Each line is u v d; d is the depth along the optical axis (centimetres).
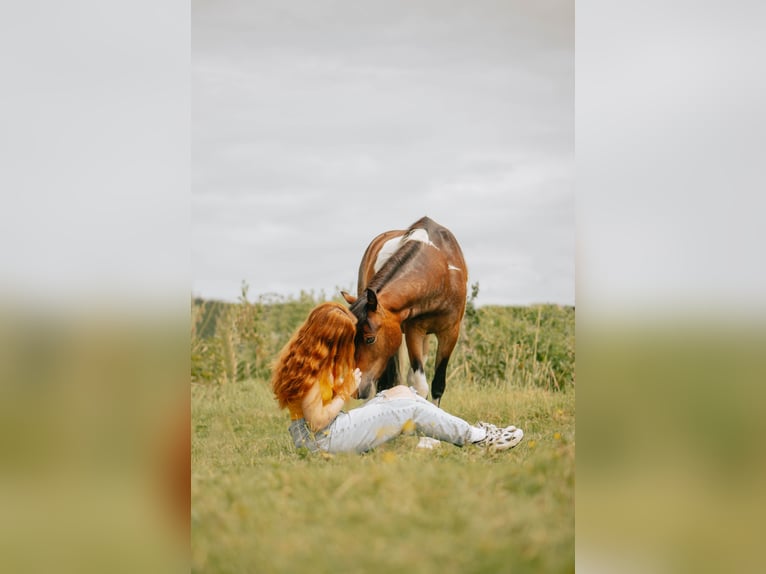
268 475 463
